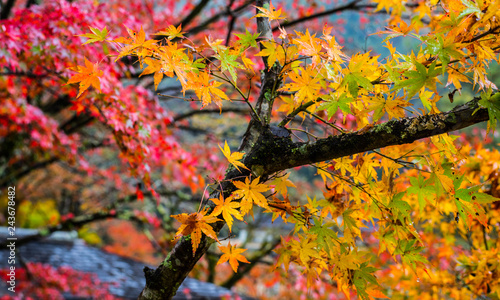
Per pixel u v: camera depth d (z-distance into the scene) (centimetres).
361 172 176
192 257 173
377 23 544
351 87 154
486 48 146
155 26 566
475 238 295
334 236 166
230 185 173
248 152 188
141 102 399
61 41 302
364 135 155
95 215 664
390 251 176
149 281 178
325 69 165
